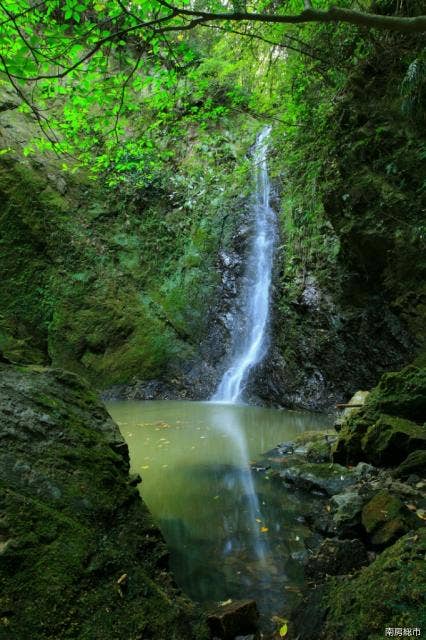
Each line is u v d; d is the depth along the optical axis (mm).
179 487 4289
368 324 7133
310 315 8406
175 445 5809
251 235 11117
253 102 8867
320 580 2656
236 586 2686
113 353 10914
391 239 6207
